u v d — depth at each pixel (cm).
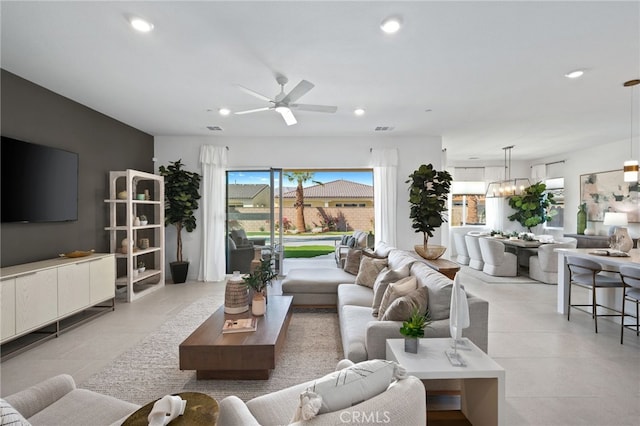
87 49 278
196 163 598
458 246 806
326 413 93
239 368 232
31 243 347
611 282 344
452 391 215
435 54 286
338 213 977
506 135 602
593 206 717
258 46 272
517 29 245
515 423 195
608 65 308
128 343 310
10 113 327
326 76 334
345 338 253
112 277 405
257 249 607
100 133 458
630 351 294
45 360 275
